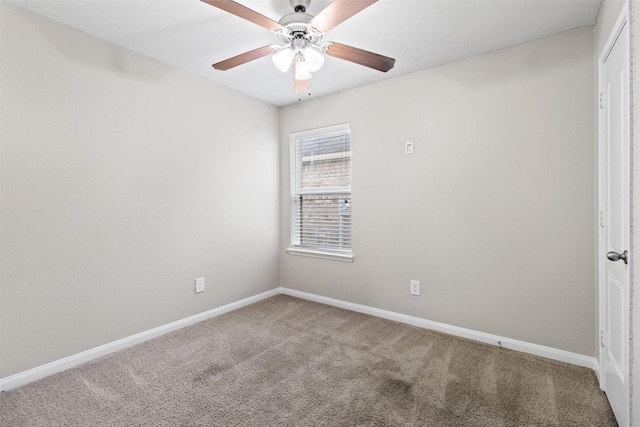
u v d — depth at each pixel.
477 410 1.70
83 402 1.77
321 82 3.05
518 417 1.65
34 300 2.00
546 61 2.23
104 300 2.33
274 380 1.99
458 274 2.63
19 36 1.91
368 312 3.16
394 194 2.96
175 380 1.99
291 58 1.86
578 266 2.15
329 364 2.19
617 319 1.62
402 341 2.54
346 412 1.69
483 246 2.51
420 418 1.64
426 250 2.79
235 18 2.04
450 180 2.65
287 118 3.75
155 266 2.64
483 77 2.48
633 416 1.34
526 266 2.34
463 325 2.62
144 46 2.39
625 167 1.46
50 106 2.04
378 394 1.85
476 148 2.52
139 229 2.53
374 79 2.98
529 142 2.31
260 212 3.60
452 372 2.08
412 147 2.84
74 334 2.18
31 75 1.96
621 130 1.54
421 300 2.84
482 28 2.13
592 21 2.04
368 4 1.49
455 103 2.61
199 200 2.96
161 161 2.66
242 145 3.37
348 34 2.21
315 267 3.56
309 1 1.80
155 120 2.62
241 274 3.39
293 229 3.79
